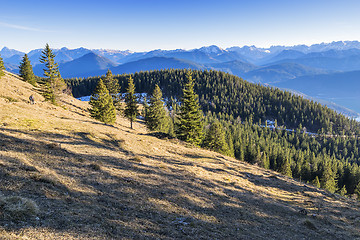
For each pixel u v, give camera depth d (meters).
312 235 16.28
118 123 72.69
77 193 12.02
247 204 20.00
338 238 16.72
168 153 33.59
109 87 93.19
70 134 26.53
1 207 7.88
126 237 8.95
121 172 18.66
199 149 44.44
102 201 12.09
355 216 23.25
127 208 12.18
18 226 7.32
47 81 60.34
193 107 50.81
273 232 15.07
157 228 10.77
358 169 107.12
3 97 40.94
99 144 26.52
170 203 14.96
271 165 122.88
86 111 77.06
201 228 12.31
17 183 10.64
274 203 22.39
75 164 17.23
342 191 92.44
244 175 32.72
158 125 80.38
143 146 32.72
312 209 23.44
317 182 90.56
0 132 19.34
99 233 8.52
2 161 12.91
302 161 119.62
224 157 43.66
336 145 191.50
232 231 13.27
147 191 15.98
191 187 20.25
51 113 39.28
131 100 71.00
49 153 17.97
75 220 8.96
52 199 10.27
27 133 21.89
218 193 20.77
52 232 7.58
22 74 80.88
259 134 198.75
